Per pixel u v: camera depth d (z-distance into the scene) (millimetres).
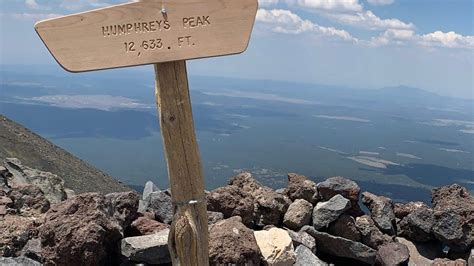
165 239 1939
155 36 1228
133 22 1214
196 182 1349
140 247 1881
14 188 2533
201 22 1243
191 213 1346
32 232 2125
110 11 1198
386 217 2521
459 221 2363
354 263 2344
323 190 2494
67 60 1191
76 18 1185
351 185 2486
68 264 1838
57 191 3812
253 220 2412
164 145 1327
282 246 2082
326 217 2354
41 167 10594
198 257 1360
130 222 2164
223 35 1257
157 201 2361
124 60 1220
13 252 1991
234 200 2326
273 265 2041
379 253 2342
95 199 1985
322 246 2344
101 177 11023
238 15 1258
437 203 2576
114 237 1935
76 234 1839
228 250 1877
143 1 1212
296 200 2467
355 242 2291
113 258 1953
